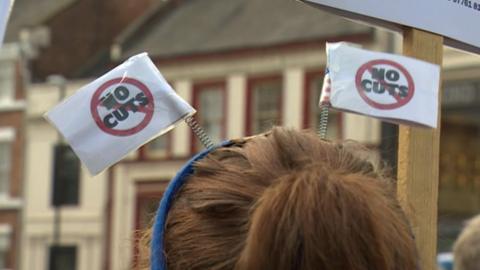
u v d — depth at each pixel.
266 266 0.86
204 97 21.59
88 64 23.67
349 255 0.85
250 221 0.91
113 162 1.40
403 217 0.97
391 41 18.19
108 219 21.77
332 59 1.59
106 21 23.88
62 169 22.42
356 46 1.62
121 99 1.41
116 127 1.40
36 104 22.92
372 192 0.89
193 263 0.94
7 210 23.03
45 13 23.95
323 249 0.85
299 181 0.88
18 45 23.44
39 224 22.56
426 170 1.79
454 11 1.91
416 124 1.69
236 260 0.91
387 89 1.64
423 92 1.69
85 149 1.39
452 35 1.90
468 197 18.38
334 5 1.77
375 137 17.69
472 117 18.12
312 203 0.86
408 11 1.83
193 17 22.95
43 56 23.45
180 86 21.92
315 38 19.84
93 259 21.78
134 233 1.16
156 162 21.36
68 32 23.78
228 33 21.69
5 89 23.48
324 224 0.85
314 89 19.92
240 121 20.88
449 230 16.91
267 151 0.99
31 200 22.72
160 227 0.98
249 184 0.94
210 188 0.96
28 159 22.84
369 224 0.86
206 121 21.47
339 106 1.57
